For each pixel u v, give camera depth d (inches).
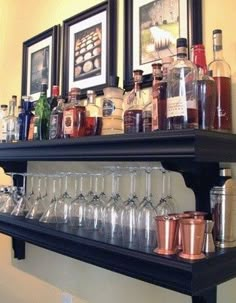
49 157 45.3
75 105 47.9
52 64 66.0
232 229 35.7
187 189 42.2
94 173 52.6
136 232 42.5
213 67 37.6
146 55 48.3
